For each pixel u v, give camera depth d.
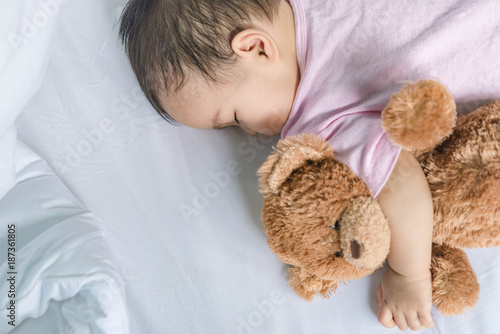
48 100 1.12
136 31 1.00
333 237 0.82
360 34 0.93
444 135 0.79
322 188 0.81
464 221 0.86
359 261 0.81
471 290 0.90
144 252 1.02
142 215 1.05
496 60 0.90
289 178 0.84
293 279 0.96
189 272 0.99
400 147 0.81
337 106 0.92
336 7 0.95
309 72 0.94
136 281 0.99
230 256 1.00
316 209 0.81
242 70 0.93
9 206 0.96
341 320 0.94
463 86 0.91
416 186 0.84
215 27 0.92
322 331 0.93
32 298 0.88
